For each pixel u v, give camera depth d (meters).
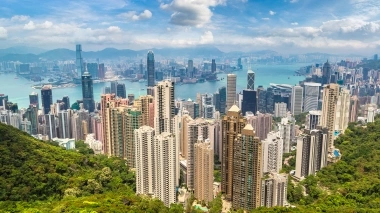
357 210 138.00
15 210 124.38
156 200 147.25
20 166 151.12
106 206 126.56
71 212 119.12
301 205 165.00
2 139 165.38
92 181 159.12
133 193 163.25
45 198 143.25
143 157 170.12
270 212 143.25
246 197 163.62
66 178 157.75
